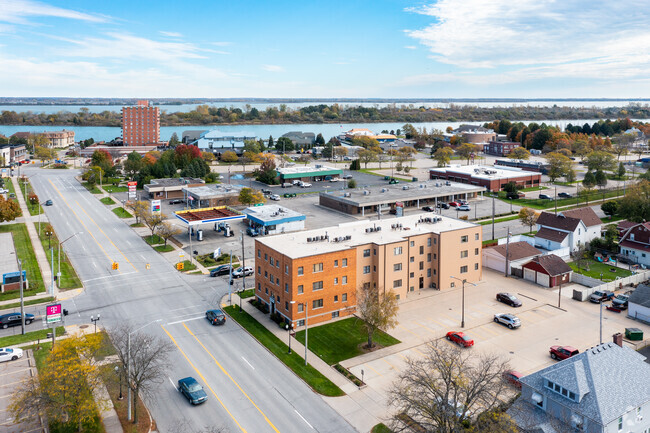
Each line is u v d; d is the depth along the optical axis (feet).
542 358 206.49
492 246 332.80
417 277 282.97
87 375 155.33
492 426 138.92
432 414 140.77
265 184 645.10
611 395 147.43
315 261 237.25
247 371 196.95
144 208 408.26
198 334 228.43
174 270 316.19
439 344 218.18
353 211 474.08
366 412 170.60
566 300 271.69
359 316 251.19
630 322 243.19
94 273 309.22
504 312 255.09
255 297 270.05
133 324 236.63
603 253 350.84
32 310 252.01
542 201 529.86
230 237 391.86
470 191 535.60
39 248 354.74
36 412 157.28
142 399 177.47
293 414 169.17
